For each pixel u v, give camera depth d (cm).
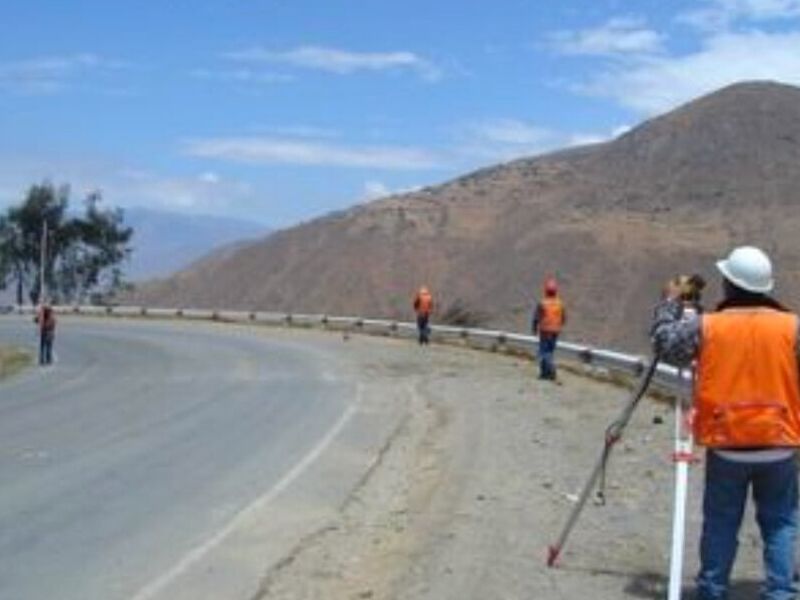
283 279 14338
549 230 13988
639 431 1992
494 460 1698
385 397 2720
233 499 1466
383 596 1009
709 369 848
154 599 1009
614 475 1541
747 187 15012
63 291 9700
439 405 2522
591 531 1209
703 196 14988
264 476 1638
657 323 878
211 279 14825
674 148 16325
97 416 2405
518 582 1012
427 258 14125
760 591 965
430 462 1761
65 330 6247
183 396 2805
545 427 2083
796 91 17738
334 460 1784
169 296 14588
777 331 840
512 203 15700
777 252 12975
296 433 2091
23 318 7700
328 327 6116
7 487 1541
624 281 12594
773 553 852
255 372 3494
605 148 17425
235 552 1187
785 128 16400
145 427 2194
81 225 9700
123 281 10062
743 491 853
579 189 15900
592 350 3195
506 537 1185
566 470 1598
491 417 2256
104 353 4606
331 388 2944
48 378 3541
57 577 1077
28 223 9569
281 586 1058
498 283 13150
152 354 4462
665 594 971
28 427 2227
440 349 4384
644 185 15575
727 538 861
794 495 855
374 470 1700
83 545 1208
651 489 1437
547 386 2869
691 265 12675
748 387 839
